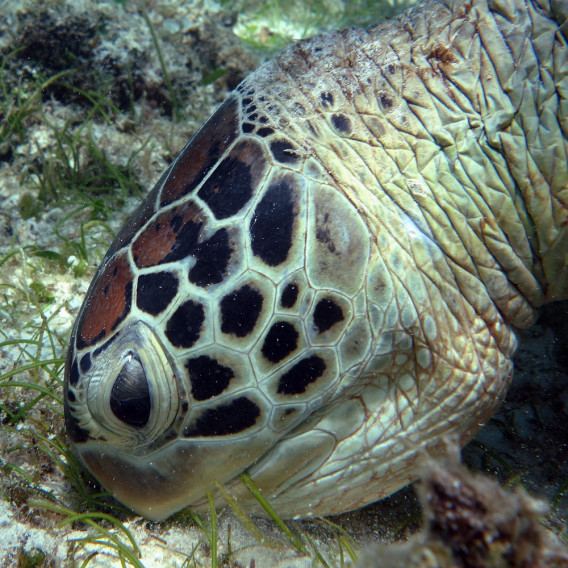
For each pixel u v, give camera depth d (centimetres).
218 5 97
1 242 69
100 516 53
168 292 51
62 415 58
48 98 80
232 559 53
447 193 53
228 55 86
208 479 52
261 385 51
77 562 53
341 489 53
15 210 72
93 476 54
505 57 53
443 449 54
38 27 77
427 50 53
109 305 52
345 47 54
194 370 51
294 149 52
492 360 54
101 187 75
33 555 52
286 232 51
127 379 51
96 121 80
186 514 54
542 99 52
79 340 52
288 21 114
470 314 54
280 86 54
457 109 53
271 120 53
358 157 52
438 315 52
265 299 51
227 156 52
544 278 55
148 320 51
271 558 53
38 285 64
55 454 57
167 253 51
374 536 55
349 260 51
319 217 51
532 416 60
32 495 55
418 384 52
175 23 84
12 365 60
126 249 52
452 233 53
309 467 52
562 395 60
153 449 52
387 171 52
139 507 53
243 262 51
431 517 43
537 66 52
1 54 78
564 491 56
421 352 52
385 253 52
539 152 53
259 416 51
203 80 84
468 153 53
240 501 53
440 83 53
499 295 54
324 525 55
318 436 52
